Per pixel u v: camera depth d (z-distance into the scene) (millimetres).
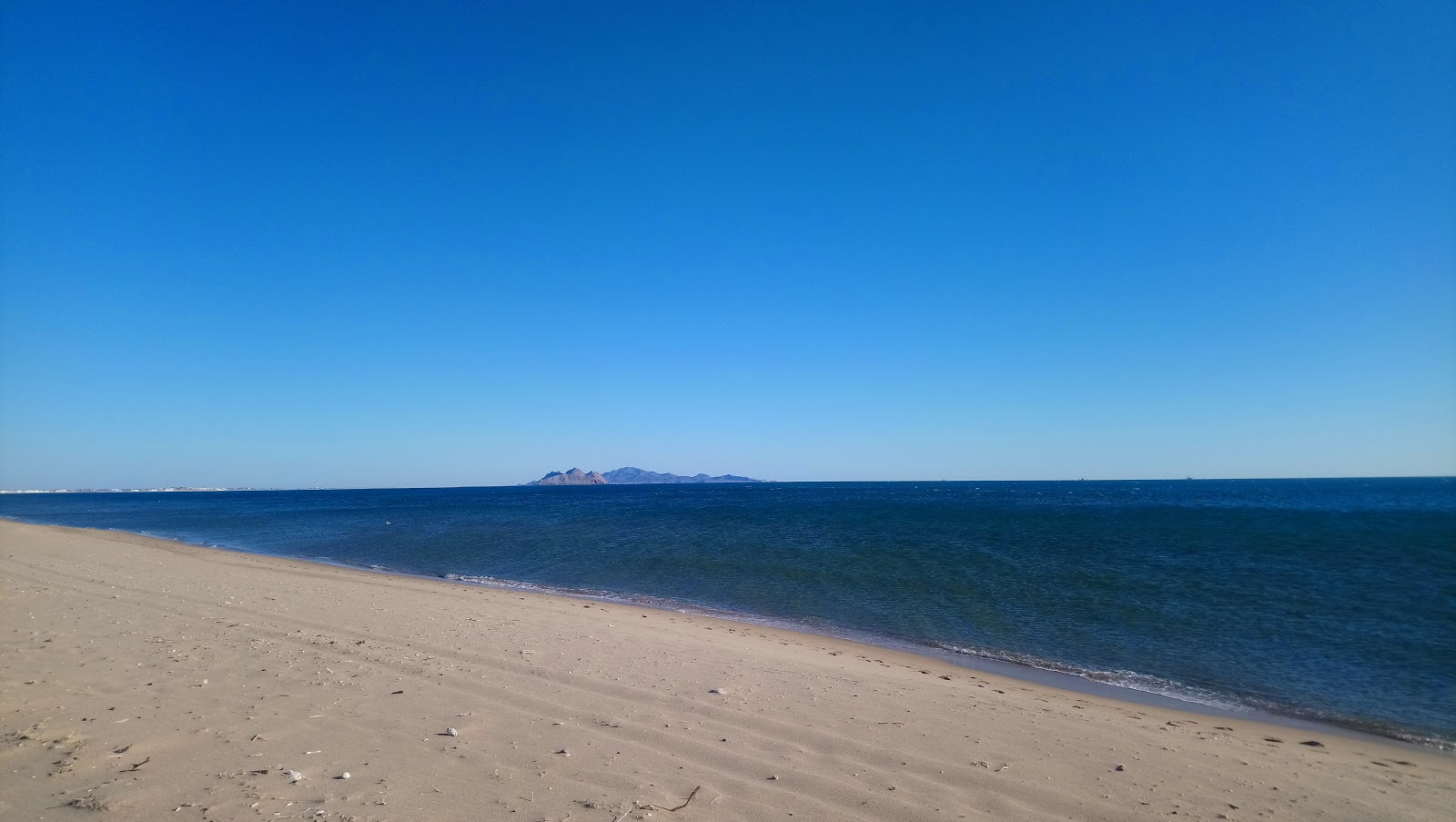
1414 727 9281
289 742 5527
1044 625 15125
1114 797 5574
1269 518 44281
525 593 18266
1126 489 145250
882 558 25547
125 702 6371
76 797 4352
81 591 13438
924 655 12477
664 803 4742
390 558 28297
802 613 16328
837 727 6848
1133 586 19641
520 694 7293
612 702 7211
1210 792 5918
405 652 9031
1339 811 5719
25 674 7203
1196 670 11922
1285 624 15219
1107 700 9875
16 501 156750
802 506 70812
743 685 8375
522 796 4715
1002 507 63062
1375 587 19422
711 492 168125
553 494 158125
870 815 4812
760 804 4859
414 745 5613
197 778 4727
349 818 4223
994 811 5062
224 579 16578
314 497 172250
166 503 123438
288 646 9055
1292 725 9234
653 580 21406
